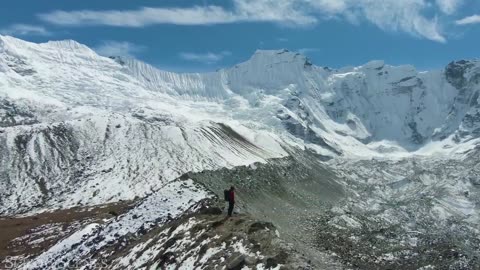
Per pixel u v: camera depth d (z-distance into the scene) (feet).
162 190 238.89
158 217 214.48
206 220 178.70
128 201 541.75
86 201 558.15
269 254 143.95
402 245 424.05
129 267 176.35
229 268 142.61
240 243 152.97
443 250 409.08
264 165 638.53
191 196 227.40
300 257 144.05
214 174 469.16
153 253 175.11
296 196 579.07
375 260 336.29
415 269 341.62
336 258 272.31
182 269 155.22
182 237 171.01
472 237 588.09
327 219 497.05
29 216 495.82
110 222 232.32
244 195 453.99
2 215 519.60
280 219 417.08
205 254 155.43
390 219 638.12
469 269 358.84
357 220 544.21
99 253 204.85
